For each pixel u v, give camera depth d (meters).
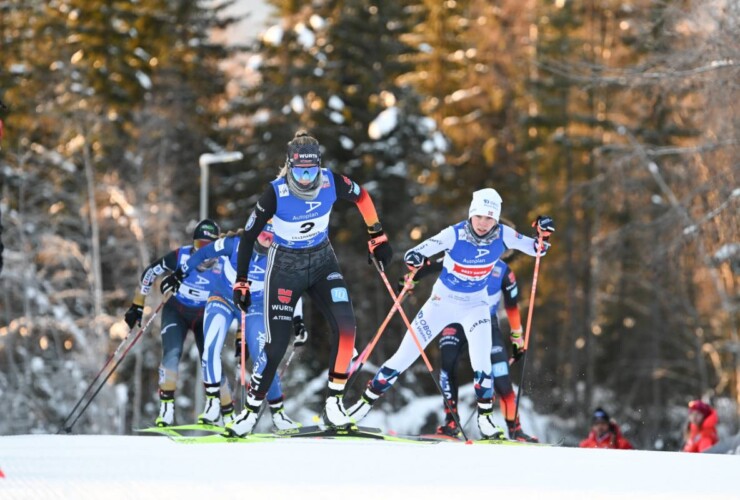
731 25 37.56
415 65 86.81
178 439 15.71
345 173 80.38
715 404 78.88
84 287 73.38
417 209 79.81
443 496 9.78
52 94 79.75
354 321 15.58
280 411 20.05
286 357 61.03
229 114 87.12
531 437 22.27
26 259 65.06
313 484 10.33
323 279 15.66
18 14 86.44
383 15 83.94
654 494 10.38
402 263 76.44
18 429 63.12
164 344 22.08
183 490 9.74
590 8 81.62
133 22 85.00
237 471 11.33
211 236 21.78
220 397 21.92
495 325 22.66
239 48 92.44
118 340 68.00
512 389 22.38
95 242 69.00
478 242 18.56
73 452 13.58
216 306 21.06
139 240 70.81
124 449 14.03
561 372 84.62
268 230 19.75
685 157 43.44
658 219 43.47
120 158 78.62
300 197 14.86
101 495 9.38
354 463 12.30
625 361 85.31
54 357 69.38
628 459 13.71
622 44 77.50
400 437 16.80
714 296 70.25
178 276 20.97
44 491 9.59
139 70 84.44
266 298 15.46
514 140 88.50
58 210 74.81
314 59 82.38
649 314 84.44
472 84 90.81
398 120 80.25
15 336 64.75
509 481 11.05
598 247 51.84
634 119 73.44
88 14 83.38
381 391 18.94
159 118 79.12
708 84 38.12
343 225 78.25
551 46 79.81
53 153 74.81
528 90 83.81
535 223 18.84
